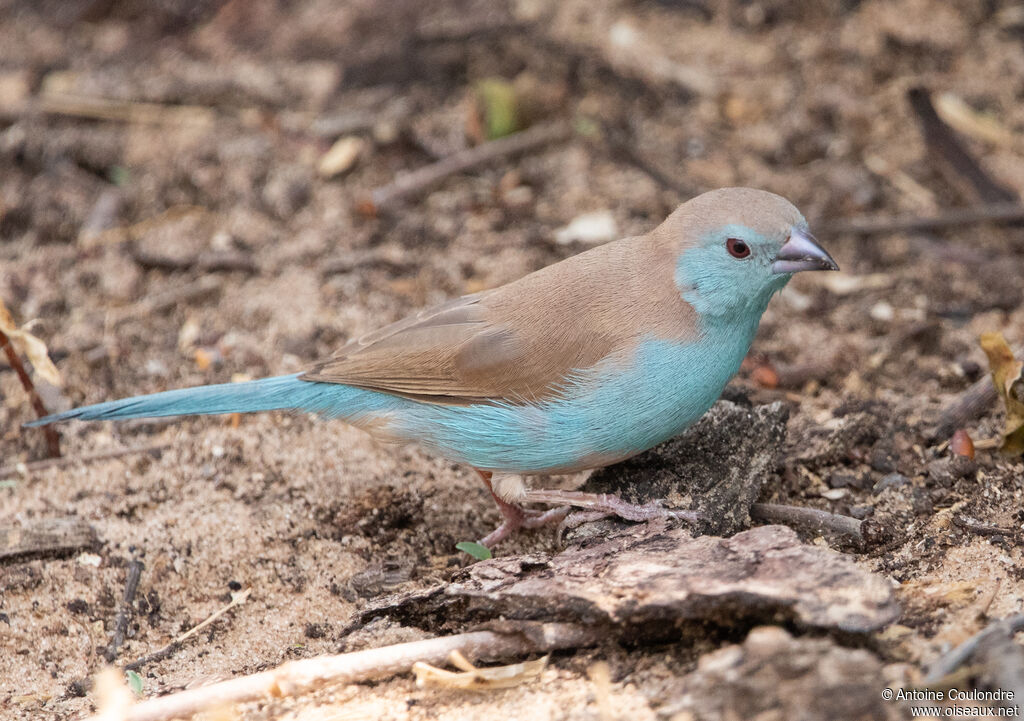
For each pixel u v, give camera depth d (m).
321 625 8.81
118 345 12.20
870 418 10.21
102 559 9.52
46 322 12.55
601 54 16.61
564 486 10.21
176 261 13.39
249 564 9.49
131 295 13.01
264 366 11.97
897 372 11.41
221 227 13.99
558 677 7.22
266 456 10.70
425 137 15.31
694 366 8.62
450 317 9.20
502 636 7.44
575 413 8.70
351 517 9.79
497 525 9.98
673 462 9.31
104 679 7.05
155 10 17.95
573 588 7.28
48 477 10.54
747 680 6.24
